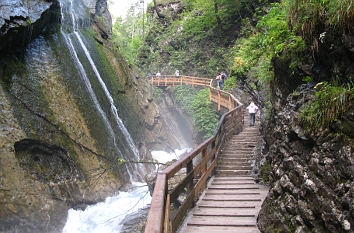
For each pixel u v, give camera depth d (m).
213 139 7.27
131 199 9.98
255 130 11.90
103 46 17.89
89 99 12.16
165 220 2.74
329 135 2.81
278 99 5.48
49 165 8.76
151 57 30.84
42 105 9.30
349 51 2.93
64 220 8.03
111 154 11.62
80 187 9.12
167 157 19.22
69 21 14.31
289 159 3.52
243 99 15.98
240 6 21.91
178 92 23.94
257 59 11.64
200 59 25.98
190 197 4.84
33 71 9.76
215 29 25.09
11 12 8.89
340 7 2.96
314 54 3.75
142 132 17.92
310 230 2.83
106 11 22.77
